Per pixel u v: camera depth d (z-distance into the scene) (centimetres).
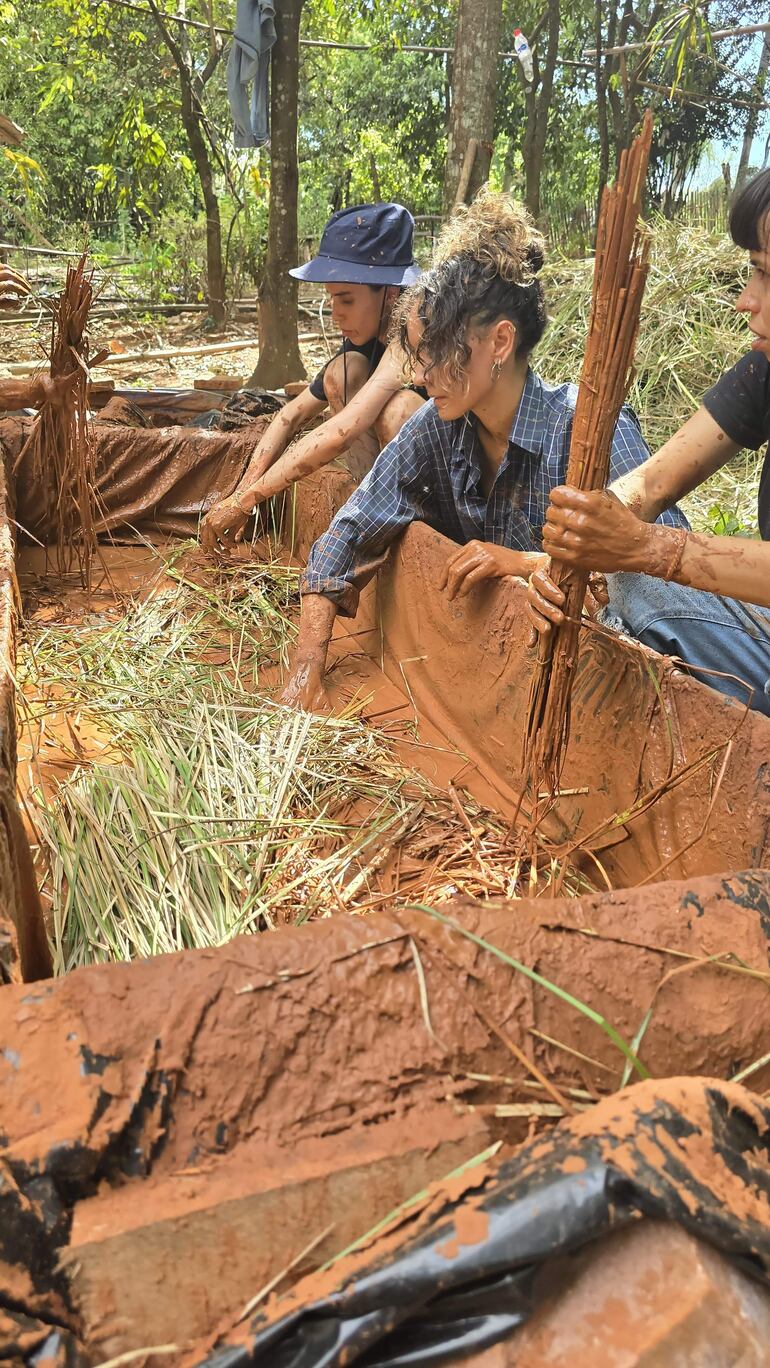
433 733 255
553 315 576
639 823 185
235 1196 87
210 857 191
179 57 780
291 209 578
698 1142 85
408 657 277
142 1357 86
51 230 1127
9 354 656
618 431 228
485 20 484
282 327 598
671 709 178
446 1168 92
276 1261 90
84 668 270
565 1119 92
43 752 230
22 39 1159
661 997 104
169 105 867
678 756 177
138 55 1086
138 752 218
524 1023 100
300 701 261
